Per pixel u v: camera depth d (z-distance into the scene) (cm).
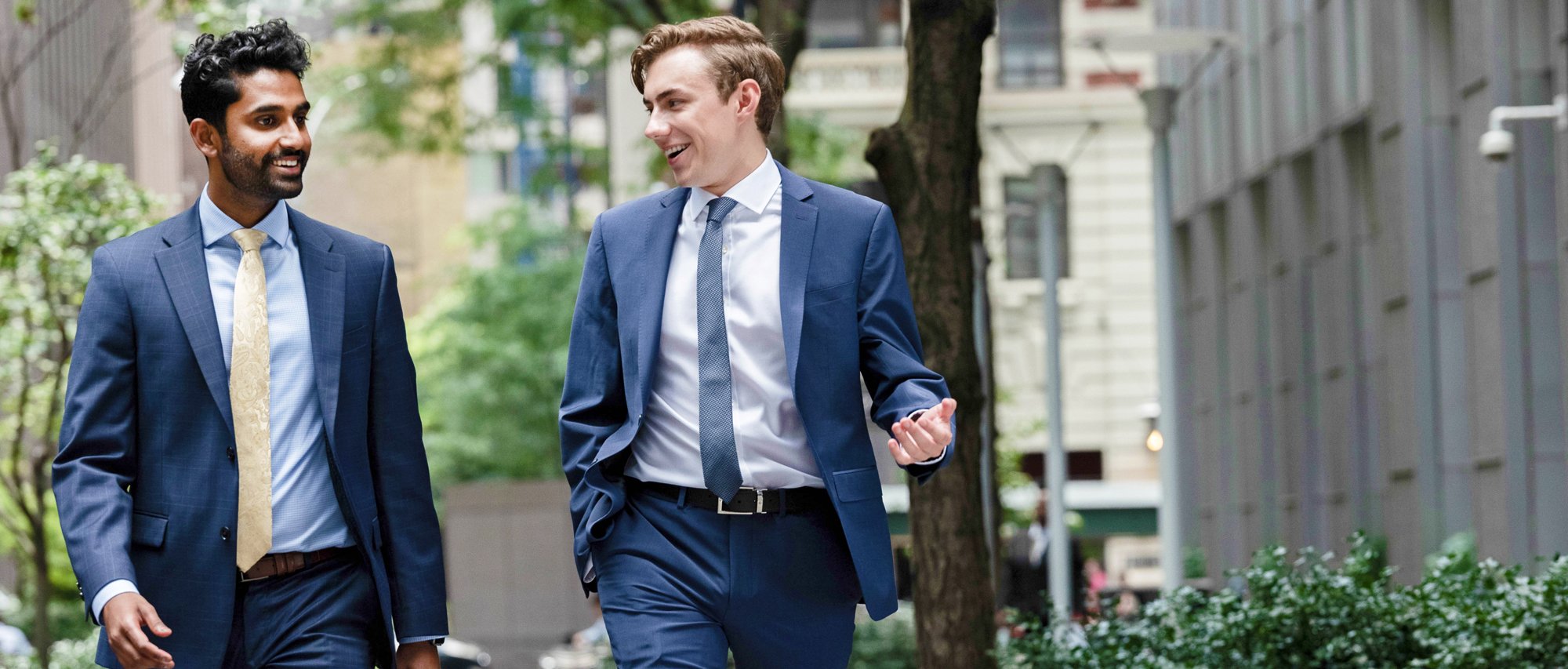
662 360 361
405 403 374
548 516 2683
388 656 367
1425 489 1523
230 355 355
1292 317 1978
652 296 359
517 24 1761
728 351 356
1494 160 1137
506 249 3030
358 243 374
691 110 351
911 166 596
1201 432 2425
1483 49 1412
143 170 2756
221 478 350
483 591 2672
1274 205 2042
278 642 354
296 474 356
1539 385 1323
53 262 1043
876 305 361
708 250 358
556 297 2973
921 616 613
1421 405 1528
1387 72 1596
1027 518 1870
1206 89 2356
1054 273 1537
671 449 358
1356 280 1750
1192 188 2442
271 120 353
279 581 356
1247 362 2177
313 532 357
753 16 1222
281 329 360
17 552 1938
